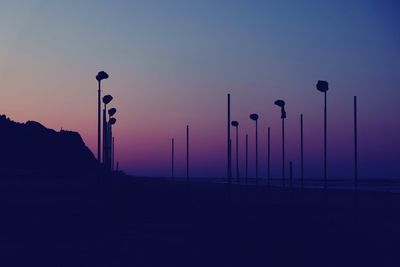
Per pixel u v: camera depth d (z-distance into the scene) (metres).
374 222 32.44
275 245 22.98
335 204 50.12
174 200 53.34
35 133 141.00
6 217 35.88
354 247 22.16
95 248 22.77
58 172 115.75
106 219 35.06
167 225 31.41
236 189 79.56
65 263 19.11
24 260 19.83
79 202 49.25
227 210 39.72
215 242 24.16
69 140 144.88
